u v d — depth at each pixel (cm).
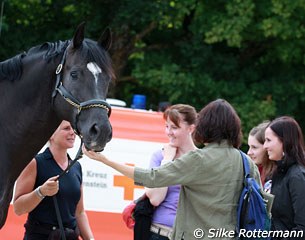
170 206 714
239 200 623
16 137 645
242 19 1761
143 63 1812
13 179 652
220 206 620
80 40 618
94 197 867
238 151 638
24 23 1770
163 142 894
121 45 1791
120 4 1714
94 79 607
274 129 705
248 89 1853
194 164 621
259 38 1869
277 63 1941
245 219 616
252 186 621
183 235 627
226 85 1817
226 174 624
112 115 895
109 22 1745
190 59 1855
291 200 685
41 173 698
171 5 1744
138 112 908
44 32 1775
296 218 675
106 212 868
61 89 616
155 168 626
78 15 1766
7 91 648
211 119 635
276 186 699
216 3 1827
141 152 884
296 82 1909
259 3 1836
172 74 1766
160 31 1920
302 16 1831
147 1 1695
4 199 643
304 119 1984
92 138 591
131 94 1931
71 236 696
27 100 641
